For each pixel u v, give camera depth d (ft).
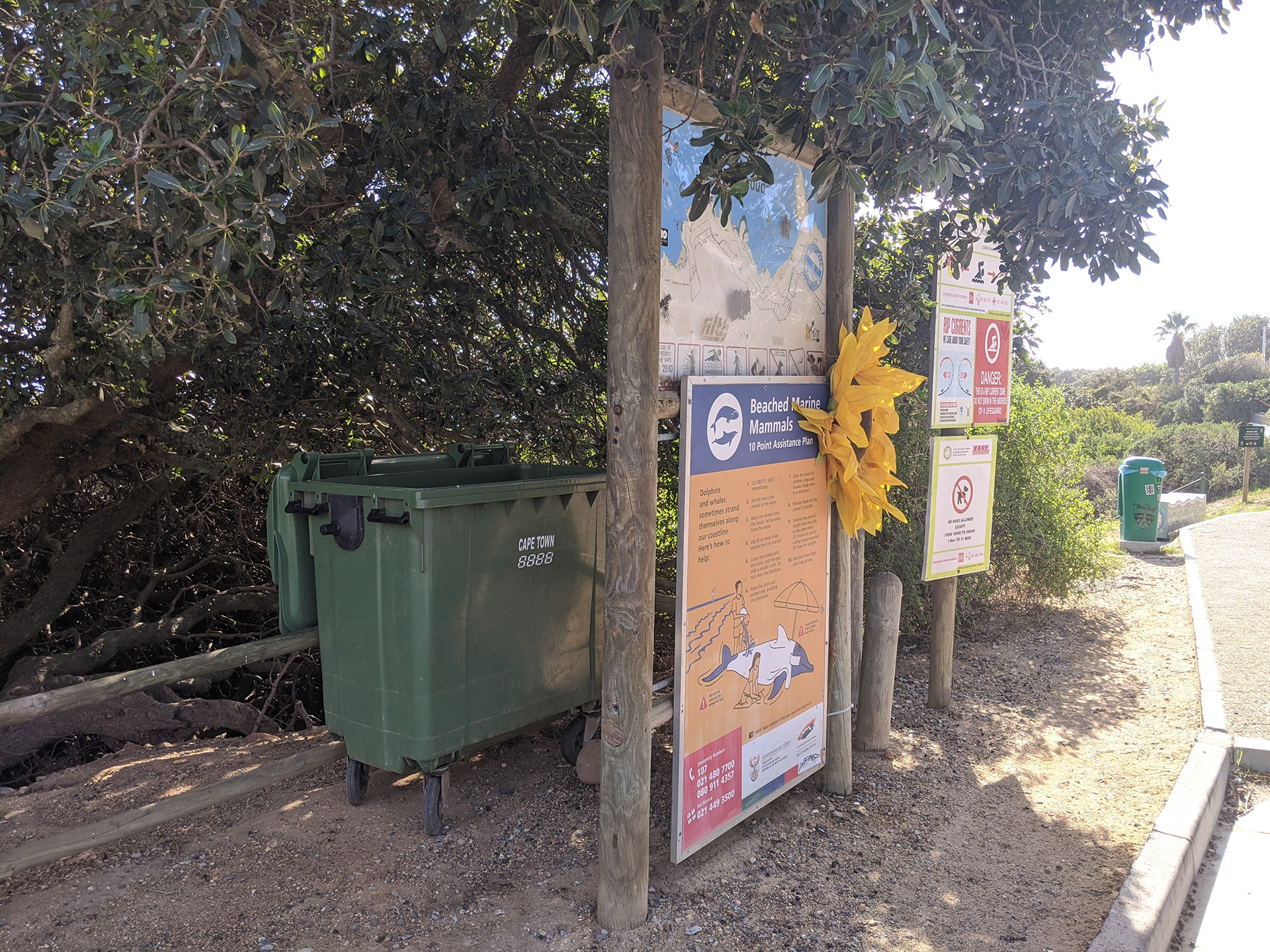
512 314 20.38
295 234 15.23
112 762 15.28
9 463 18.45
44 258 12.80
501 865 11.34
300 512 12.34
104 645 20.84
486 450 16.11
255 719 18.97
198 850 11.53
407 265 15.07
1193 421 140.05
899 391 12.83
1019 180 11.69
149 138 10.59
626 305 9.43
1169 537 44.29
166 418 21.01
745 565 11.53
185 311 11.70
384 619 11.64
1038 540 25.11
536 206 14.58
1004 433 24.62
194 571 24.98
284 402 19.34
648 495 9.73
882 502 13.25
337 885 10.77
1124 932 10.11
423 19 14.51
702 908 10.57
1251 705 18.53
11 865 9.19
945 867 11.89
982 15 11.94
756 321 11.84
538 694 13.05
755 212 11.73
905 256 21.84
